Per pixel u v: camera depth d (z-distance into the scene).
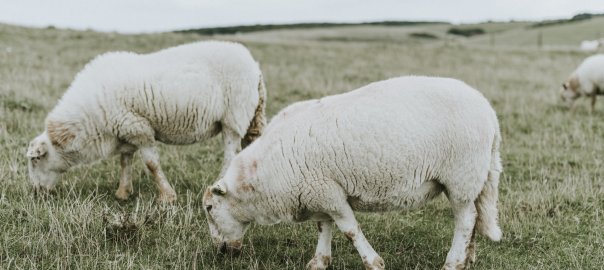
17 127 8.74
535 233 5.66
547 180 7.36
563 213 6.20
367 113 4.30
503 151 8.88
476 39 63.16
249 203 4.70
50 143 6.26
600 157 8.38
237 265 4.94
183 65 6.24
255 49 23.66
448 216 6.27
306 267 4.94
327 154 4.31
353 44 29.23
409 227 5.96
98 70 6.21
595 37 51.50
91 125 6.14
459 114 4.39
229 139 6.63
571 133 9.91
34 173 6.37
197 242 5.28
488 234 4.68
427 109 4.35
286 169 4.41
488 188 4.69
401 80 4.57
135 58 6.31
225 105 6.48
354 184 4.36
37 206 5.70
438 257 5.24
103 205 6.18
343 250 5.35
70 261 4.69
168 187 6.37
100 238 5.15
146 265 4.72
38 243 4.85
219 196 4.79
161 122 6.24
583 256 5.03
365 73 18.03
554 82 17.19
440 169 4.43
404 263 5.10
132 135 6.18
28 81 11.93
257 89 6.70
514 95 14.15
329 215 4.59
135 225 5.25
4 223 5.35
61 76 13.35
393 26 90.50
